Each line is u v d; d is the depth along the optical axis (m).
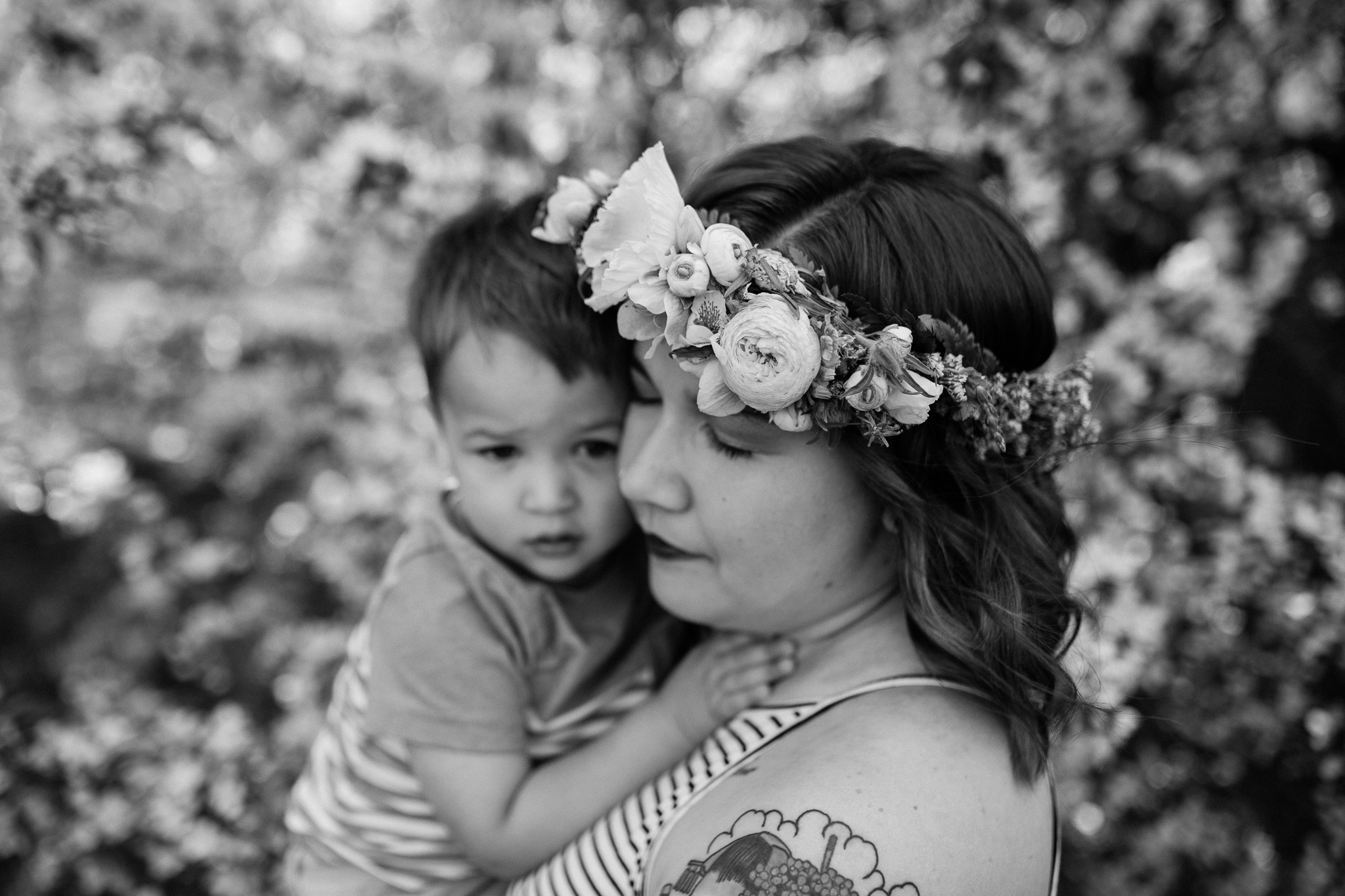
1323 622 1.80
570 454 1.21
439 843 1.24
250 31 2.12
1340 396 2.01
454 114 2.17
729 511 0.92
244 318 2.45
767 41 2.18
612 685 1.27
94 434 2.50
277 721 2.22
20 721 2.14
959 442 0.94
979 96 1.90
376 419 2.32
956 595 0.96
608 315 1.16
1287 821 1.90
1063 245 2.04
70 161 1.64
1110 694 1.60
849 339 0.84
